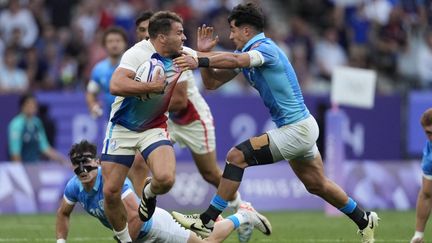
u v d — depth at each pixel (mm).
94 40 70188
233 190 33344
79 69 69438
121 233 31375
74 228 44469
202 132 40062
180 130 40031
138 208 31094
